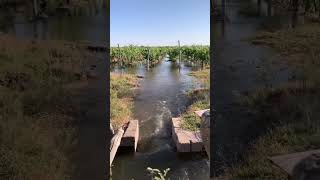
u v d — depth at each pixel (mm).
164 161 11445
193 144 11852
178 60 50469
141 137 14281
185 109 18672
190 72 36656
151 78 32188
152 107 19516
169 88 26094
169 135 14625
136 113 18062
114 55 41656
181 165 11023
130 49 43969
